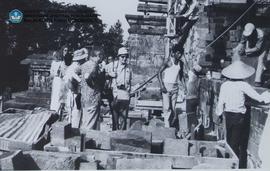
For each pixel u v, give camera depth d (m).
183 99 10.12
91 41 10.62
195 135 8.53
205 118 9.22
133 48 14.23
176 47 13.26
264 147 6.97
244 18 10.77
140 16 14.32
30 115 7.39
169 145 6.56
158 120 9.73
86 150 6.39
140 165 5.92
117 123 9.00
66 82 8.62
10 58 12.31
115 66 9.24
